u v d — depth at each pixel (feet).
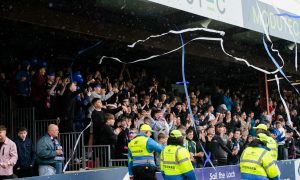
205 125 44.91
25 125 34.53
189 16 39.27
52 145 28.96
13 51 42.50
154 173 27.58
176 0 33.58
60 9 34.45
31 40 41.98
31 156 29.68
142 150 27.63
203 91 62.13
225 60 49.47
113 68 49.44
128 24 39.50
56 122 33.35
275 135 48.96
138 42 40.34
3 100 35.22
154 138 37.73
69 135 33.06
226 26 42.78
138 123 38.06
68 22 34.96
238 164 40.24
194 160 37.50
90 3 35.37
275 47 51.34
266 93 57.31
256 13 41.81
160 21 40.52
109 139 33.27
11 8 31.37
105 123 33.50
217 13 37.50
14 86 35.55
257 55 53.42
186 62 52.95
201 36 44.91
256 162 26.78
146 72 52.16
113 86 41.68
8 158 27.22
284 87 71.05
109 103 39.96
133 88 44.86
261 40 48.67
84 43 43.96
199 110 48.39
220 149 40.40
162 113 39.70
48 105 34.58
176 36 43.47
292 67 58.70
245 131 48.08
